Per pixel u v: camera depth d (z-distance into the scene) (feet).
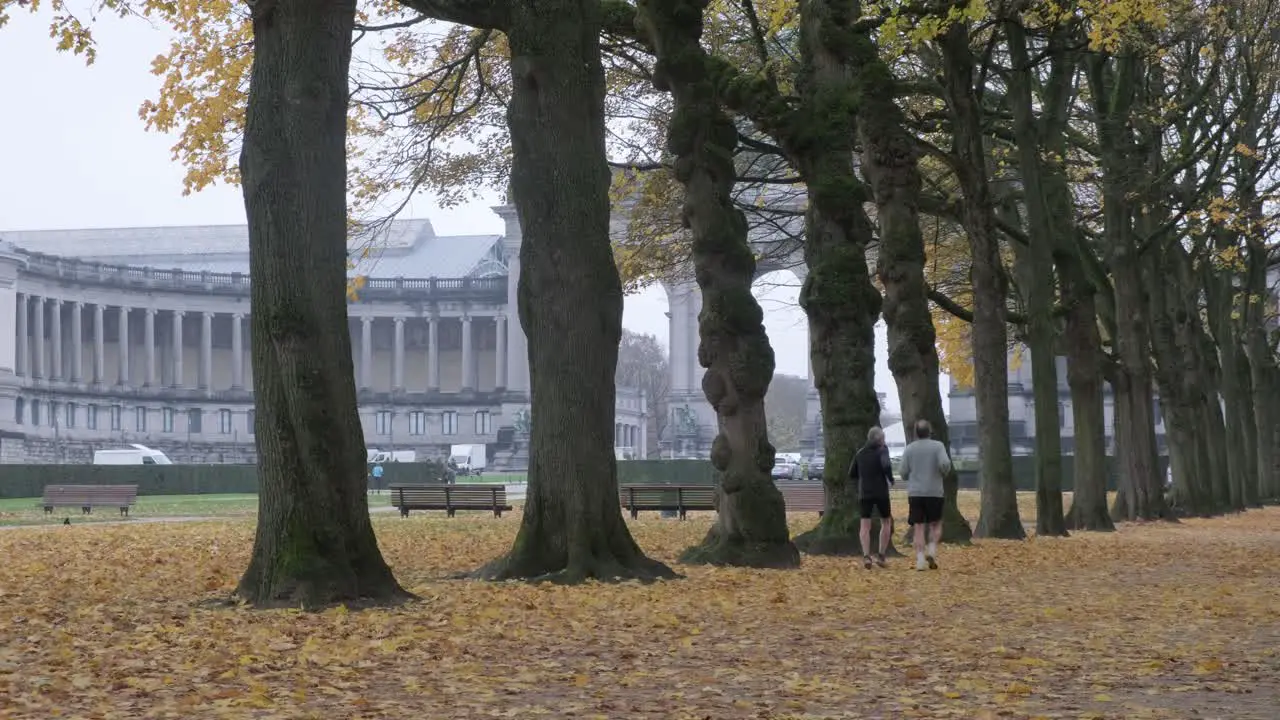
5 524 140.36
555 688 35.60
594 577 64.80
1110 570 77.20
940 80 103.86
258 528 56.29
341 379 56.44
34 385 426.10
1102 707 32.14
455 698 33.94
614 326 67.31
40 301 433.89
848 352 87.51
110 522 145.69
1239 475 181.57
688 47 77.56
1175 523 139.13
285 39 56.49
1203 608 55.21
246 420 479.41
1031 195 109.50
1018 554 88.94
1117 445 142.41
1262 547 98.78
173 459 460.55
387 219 110.42
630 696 34.27
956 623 50.47
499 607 54.13
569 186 66.59
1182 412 156.76
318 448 55.42
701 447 447.42
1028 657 40.60
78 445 437.58
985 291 104.94
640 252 131.23
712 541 78.33
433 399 497.87
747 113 87.56
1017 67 106.52
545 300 66.59
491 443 487.61
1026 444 407.44
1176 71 130.11
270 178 55.88
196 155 91.76
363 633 46.21
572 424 66.13
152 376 463.42
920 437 78.54
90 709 32.01
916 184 96.02
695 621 50.37
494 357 521.24
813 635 46.62
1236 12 114.01
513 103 67.26
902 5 84.28
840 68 90.94
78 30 73.41
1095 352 124.88
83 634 46.85
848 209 86.74
